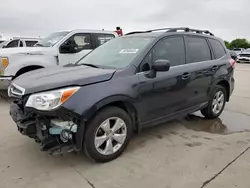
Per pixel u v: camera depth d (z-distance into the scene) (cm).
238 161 322
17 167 304
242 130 441
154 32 412
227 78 495
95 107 286
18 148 353
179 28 430
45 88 278
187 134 415
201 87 438
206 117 498
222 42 518
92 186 268
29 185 269
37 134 287
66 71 333
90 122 294
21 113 299
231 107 603
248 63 2238
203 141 386
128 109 334
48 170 299
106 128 308
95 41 749
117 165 310
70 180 279
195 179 281
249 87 891
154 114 363
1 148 353
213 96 475
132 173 293
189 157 332
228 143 379
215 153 344
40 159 324
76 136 286
